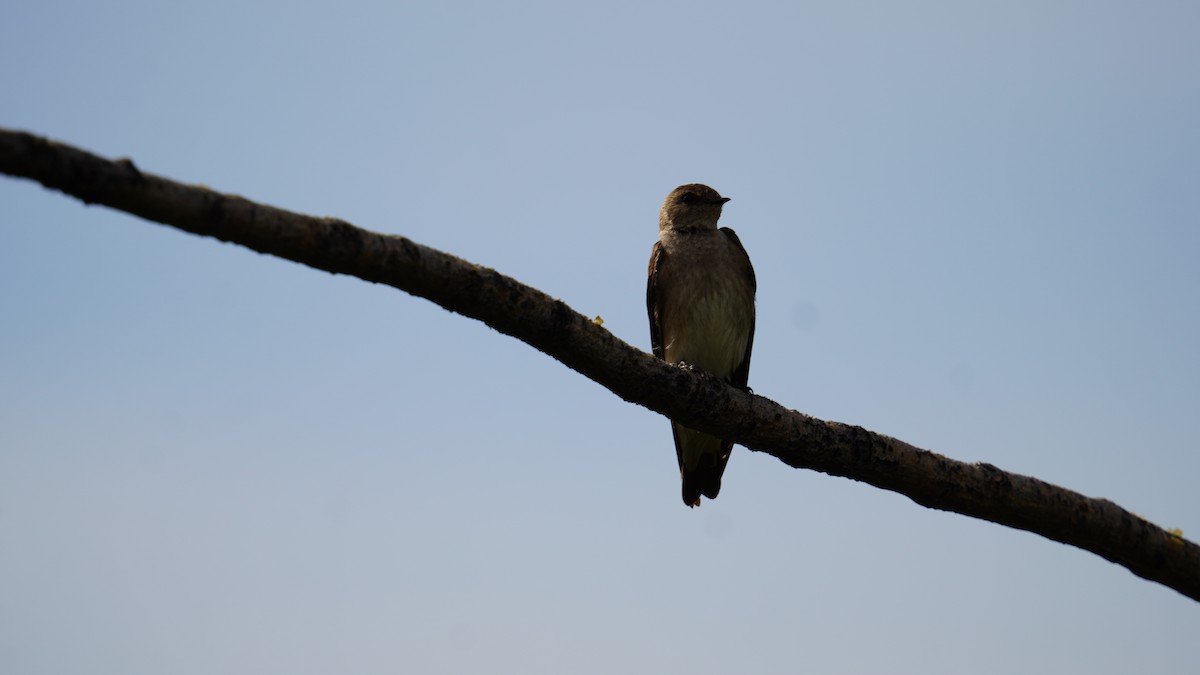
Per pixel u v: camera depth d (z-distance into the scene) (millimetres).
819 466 11508
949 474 11516
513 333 9648
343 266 8375
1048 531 11914
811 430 11352
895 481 11500
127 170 7164
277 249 8008
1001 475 11680
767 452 11539
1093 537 11984
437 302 9102
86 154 6988
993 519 11805
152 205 7309
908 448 11508
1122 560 12258
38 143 6781
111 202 7180
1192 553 12219
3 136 6648
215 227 7652
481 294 9180
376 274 8594
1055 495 11820
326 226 8188
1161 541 12141
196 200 7496
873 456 11391
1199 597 12516
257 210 7812
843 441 11383
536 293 9594
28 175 6797
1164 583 12430
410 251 8688
